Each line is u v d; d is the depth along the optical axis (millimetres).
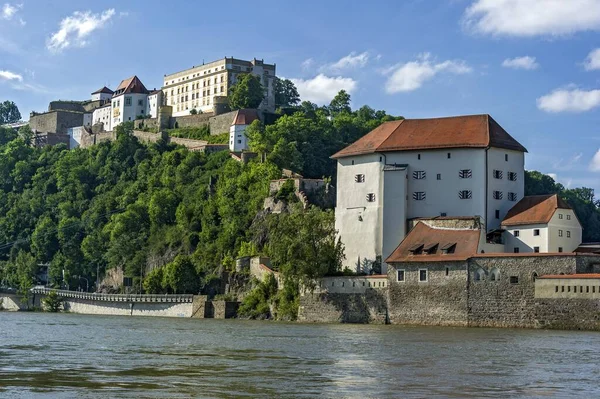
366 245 183000
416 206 180375
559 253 143500
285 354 96125
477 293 151250
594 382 74438
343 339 119438
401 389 69875
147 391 67750
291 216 183500
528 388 71000
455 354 96500
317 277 174125
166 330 141875
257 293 196000
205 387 69875
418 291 158750
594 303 137250
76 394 66125
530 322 144500
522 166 181375
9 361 87062
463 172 177625
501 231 171125
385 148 183000
